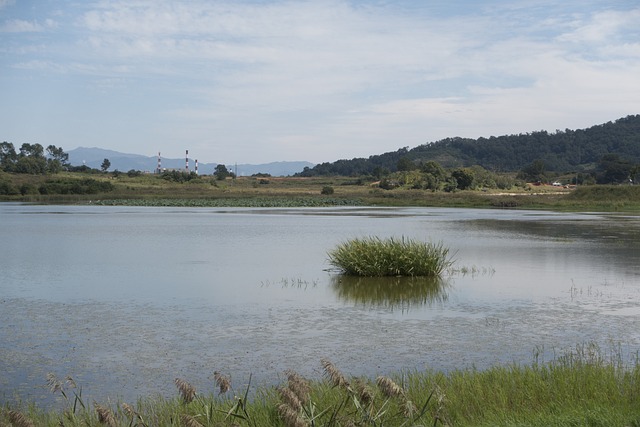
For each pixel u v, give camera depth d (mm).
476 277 25547
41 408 10750
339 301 20375
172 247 38500
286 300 20578
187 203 120625
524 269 28000
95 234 48594
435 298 20875
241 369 13016
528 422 8273
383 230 53000
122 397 11328
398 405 8289
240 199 136250
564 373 10305
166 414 9250
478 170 197750
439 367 12859
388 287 23109
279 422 8305
